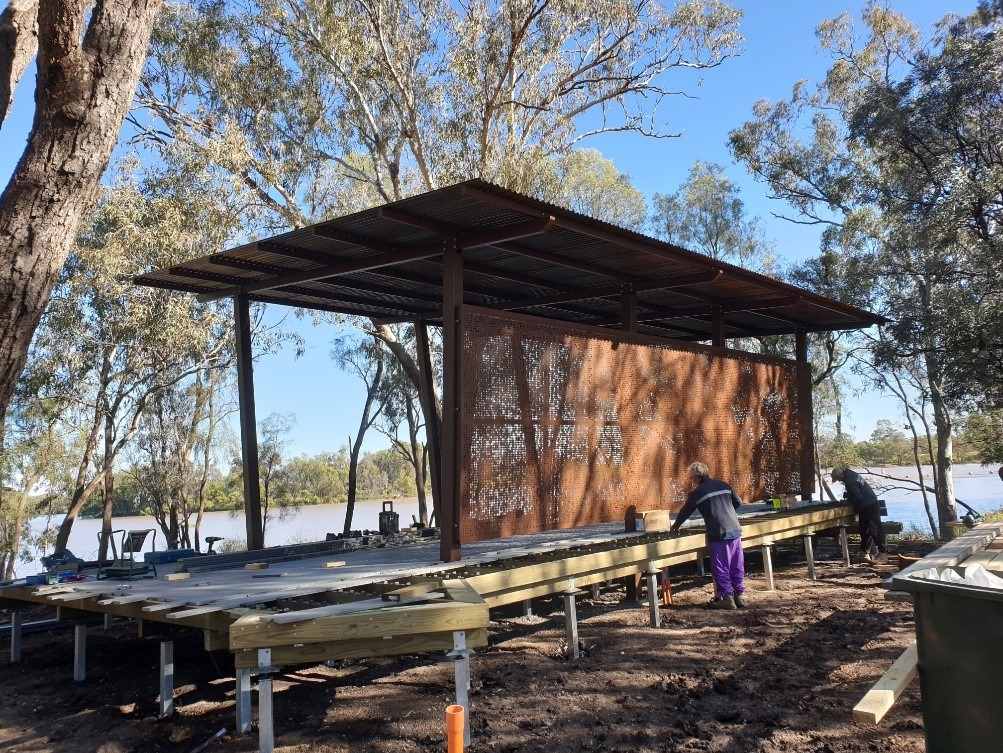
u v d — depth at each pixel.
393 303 10.41
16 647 6.84
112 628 8.39
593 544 7.03
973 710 2.72
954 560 4.71
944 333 13.17
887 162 18.41
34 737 4.74
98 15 5.05
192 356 15.99
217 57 15.14
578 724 4.52
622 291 9.39
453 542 6.22
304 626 3.92
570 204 23.98
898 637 6.17
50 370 14.39
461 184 5.61
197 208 13.88
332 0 14.88
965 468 46.47
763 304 10.75
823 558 11.78
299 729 4.66
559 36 16.03
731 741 4.17
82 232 13.77
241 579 5.93
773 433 11.48
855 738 4.11
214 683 5.83
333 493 31.98
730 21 16.50
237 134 14.31
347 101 16.55
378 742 4.36
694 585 9.48
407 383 19.19
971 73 15.30
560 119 16.73
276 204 15.62
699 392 9.83
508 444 6.84
